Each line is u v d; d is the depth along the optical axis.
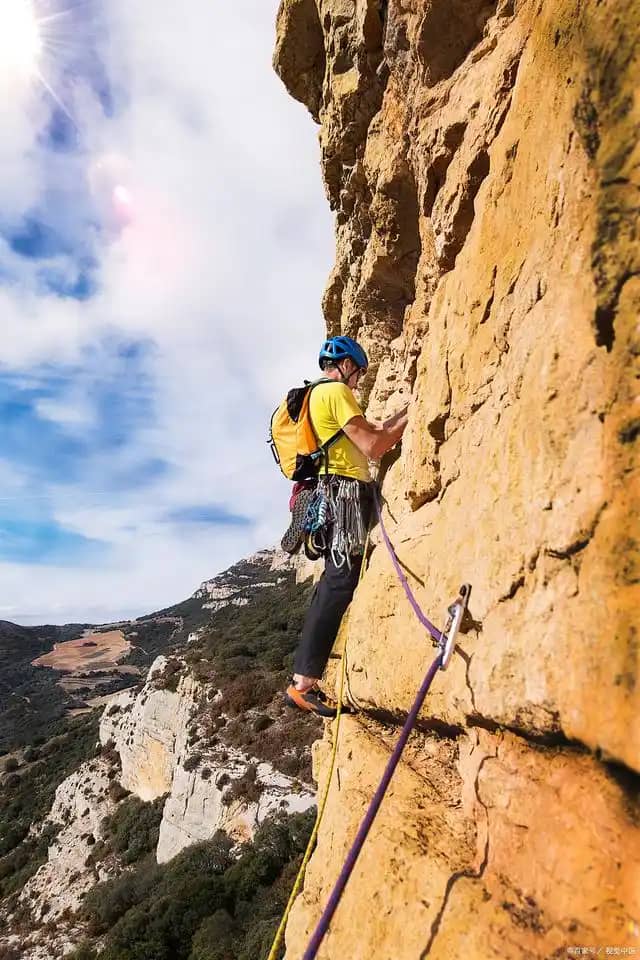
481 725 1.94
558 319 1.59
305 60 5.56
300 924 2.72
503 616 1.75
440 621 2.25
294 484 3.33
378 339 5.57
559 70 1.71
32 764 59.84
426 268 3.71
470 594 2.00
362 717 3.24
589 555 1.34
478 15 2.81
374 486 3.29
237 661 39.38
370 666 3.01
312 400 3.07
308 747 29.05
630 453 1.24
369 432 2.99
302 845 22.73
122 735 44.78
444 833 2.03
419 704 1.81
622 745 1.15
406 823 2.16
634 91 1.27
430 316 3.16
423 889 1.84
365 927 2.01
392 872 2.03
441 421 2.73
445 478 2.63
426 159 3.30
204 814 28.28
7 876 41.50
